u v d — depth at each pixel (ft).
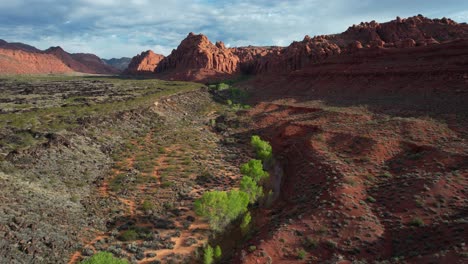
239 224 113.19
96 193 138.62
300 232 96.22
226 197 108.06
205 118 312.91
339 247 88.69
